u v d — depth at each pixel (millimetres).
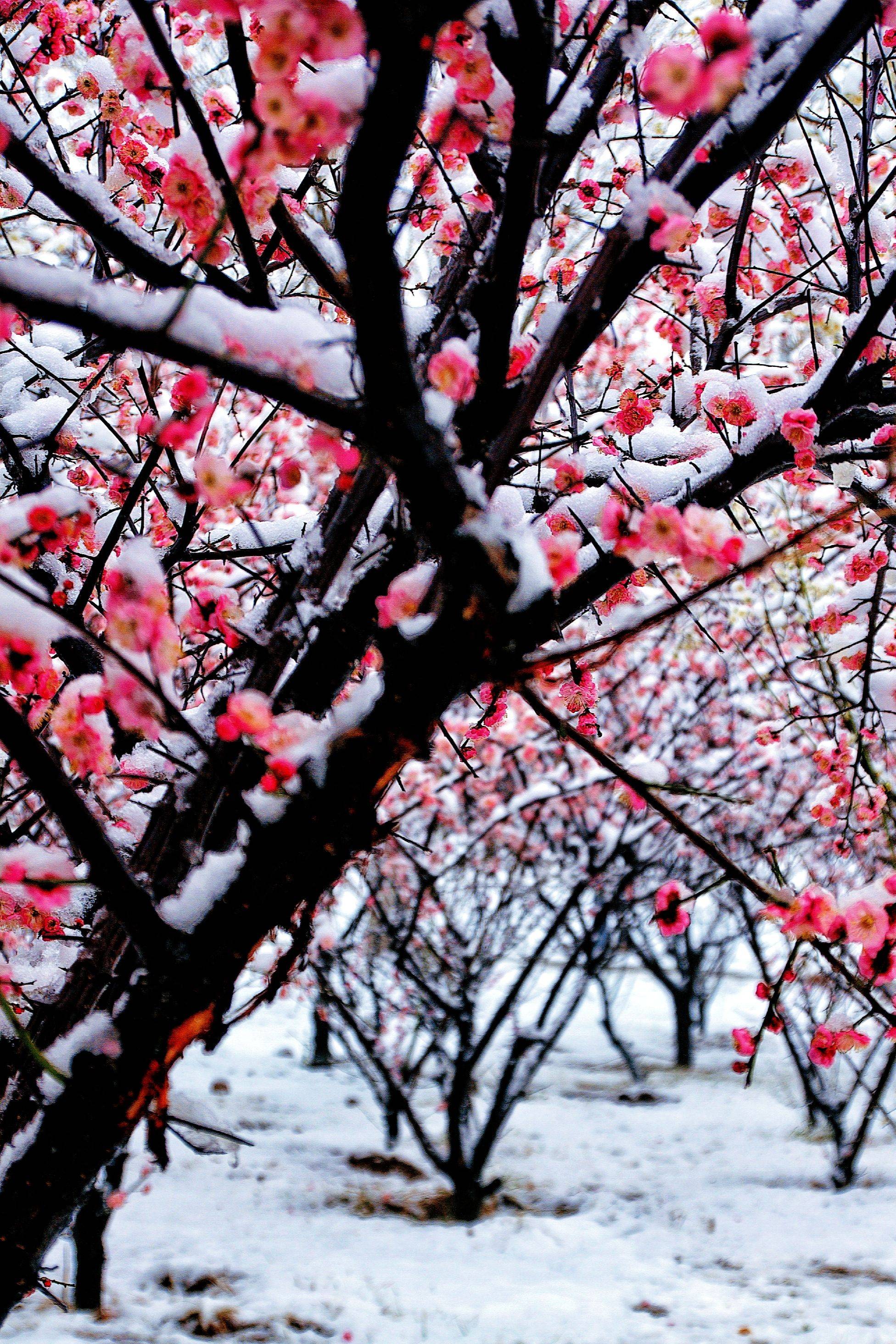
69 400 3389
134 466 3379
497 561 1511
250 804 1733
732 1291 6078
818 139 4375
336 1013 8359
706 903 13305
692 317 4137
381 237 1332
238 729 1565
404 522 2012
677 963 13984
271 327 1478
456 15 1261
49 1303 5684
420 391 1487
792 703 7391
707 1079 12922
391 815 7465
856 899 1999
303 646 2105
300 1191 8086
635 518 1682
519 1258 6691
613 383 4273
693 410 3449
